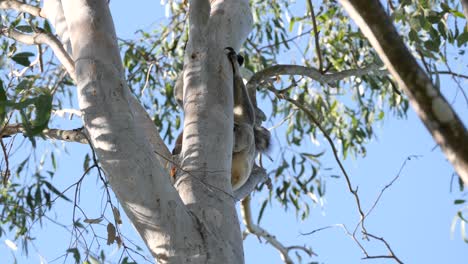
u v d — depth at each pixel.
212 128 6.96
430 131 4.39
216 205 6.45
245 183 9.89
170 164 8.16
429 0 8.85
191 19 7.75
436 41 7.82
